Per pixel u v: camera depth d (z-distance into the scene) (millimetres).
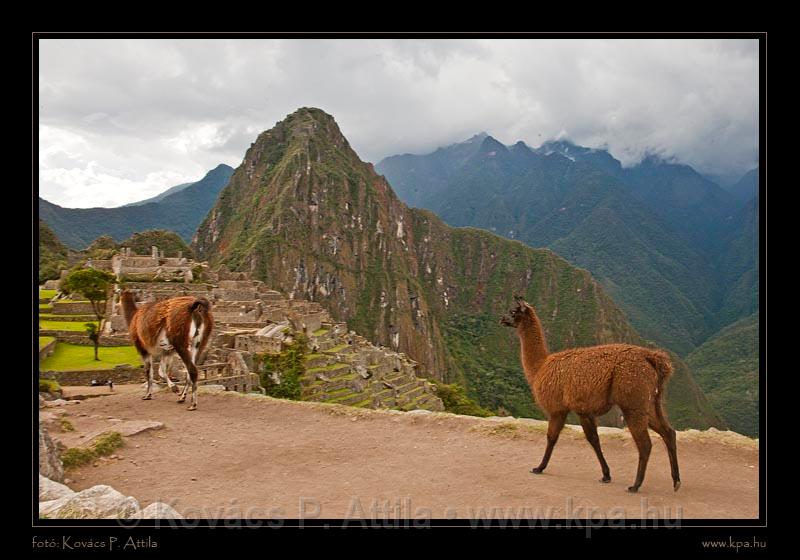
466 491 6191
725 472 6883
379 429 9328
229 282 67688
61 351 32906
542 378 6520
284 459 7727
